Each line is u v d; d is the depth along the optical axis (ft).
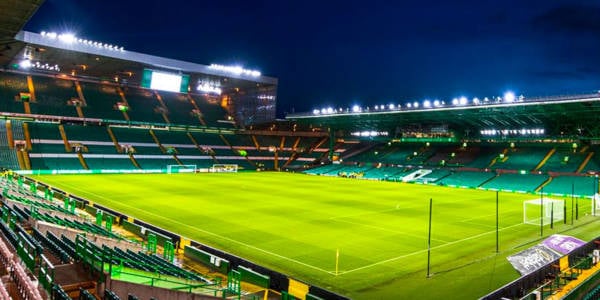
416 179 265.75
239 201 153.28
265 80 322.34
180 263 75.25
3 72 295.07
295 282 59.57
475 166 270.46
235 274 59.93
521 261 79.20
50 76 313.12
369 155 337.11
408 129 323.37
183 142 325.83
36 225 67.41
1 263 46.83
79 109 299.38
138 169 272.10
